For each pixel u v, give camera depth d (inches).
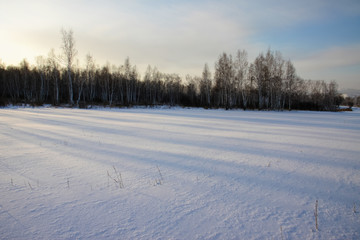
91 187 153.6
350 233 103.6
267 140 348.2
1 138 335.6
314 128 518.9
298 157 243.9
